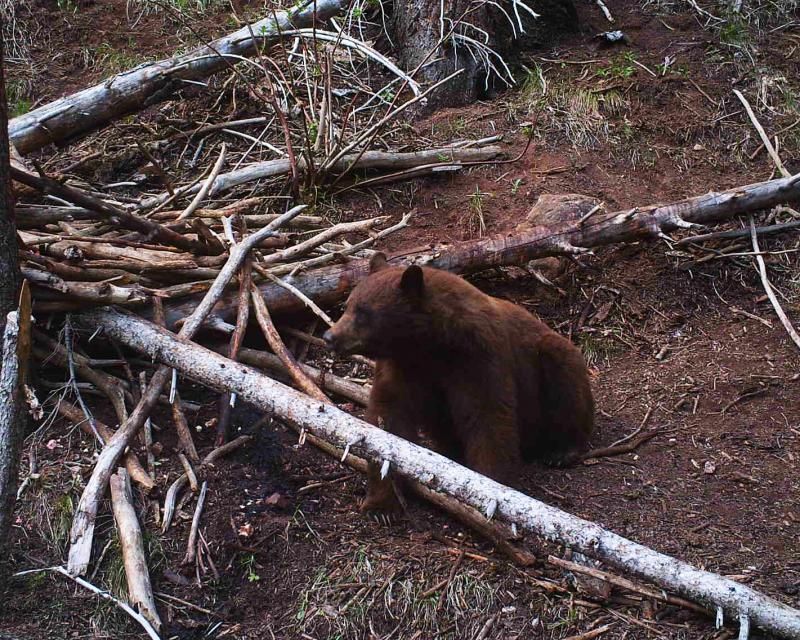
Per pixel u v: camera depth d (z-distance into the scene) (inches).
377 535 210.7
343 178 278.7
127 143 285.1
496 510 198.2
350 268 246.1
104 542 207.0
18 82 303.1
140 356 233.1
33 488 212.1
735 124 297.6
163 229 230.5
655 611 198.8
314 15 272.2
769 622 189.9
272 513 213.2
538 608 199.8
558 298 262.8
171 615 201.0
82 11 326.6
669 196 281.6
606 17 331.6
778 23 331.0
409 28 308.2
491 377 211.5
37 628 198.8
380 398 216.7
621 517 214.2
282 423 228.1
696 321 262.7
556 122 293.1
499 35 314.2
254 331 244.8
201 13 323.3
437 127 295.4
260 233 236.8
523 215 273.1
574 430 225.9
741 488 221.9
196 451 220.5
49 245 226.4
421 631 199.6
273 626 201.2
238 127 290.4
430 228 271.6
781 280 270.5
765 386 245.8
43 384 227.1
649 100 300.8
